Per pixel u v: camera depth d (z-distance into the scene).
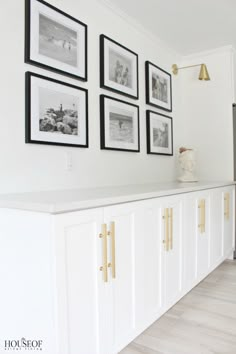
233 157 3.35
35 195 1.60
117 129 2.52
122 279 1.60
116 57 2.50
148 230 1.83
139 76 2.85
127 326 1.64
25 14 1.77
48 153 1.93
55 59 1.95
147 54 2.98
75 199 1.38
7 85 1.67
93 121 2.29
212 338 1.77
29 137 1.77
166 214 2.01
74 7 2.12
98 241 1.43
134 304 1.69
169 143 3.32
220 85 3.41
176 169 3.50
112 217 1.52
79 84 2.17
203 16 2.64
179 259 2.20
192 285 2.40
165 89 3.25
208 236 2.69
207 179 3.53
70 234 1.28
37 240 1.27
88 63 2.24
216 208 2.86
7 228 1.39
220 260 2.97
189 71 3.58
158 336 1.79
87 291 1.36
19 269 1.36
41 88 1.86
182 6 2.47
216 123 3.45
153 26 2.82
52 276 1.22
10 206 1.35
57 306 1.21
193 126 3.60
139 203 1.74
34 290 1.30
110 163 2.47
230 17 2.66
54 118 1.94
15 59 1.72
